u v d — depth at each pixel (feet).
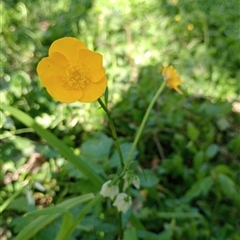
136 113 0.57
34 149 0.51
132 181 0.32
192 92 0.66
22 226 0.38
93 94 0.28
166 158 0.56
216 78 0.68
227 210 0.47
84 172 0.36
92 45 0.73
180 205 0.46
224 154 0.55
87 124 0.56
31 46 0.72
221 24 0.86
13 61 0.69
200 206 0.48
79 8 0.89
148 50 0.75
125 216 0.38
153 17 0.89
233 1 1.00
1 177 0.48
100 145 0.44
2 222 0.44
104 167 0.43
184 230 0.43
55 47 0.28
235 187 0.44
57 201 0.45
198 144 0.55
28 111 0.56
